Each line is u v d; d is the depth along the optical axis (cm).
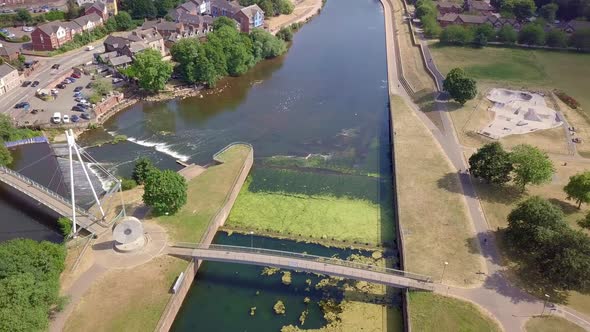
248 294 9675
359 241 11112
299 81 19962
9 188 12606
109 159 14138
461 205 11756
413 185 12581
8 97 16875
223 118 16875
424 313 8794
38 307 7750
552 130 15425
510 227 10381
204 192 12069
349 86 19588
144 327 8394
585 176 11194
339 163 14275
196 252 9962
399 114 16738
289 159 14438
